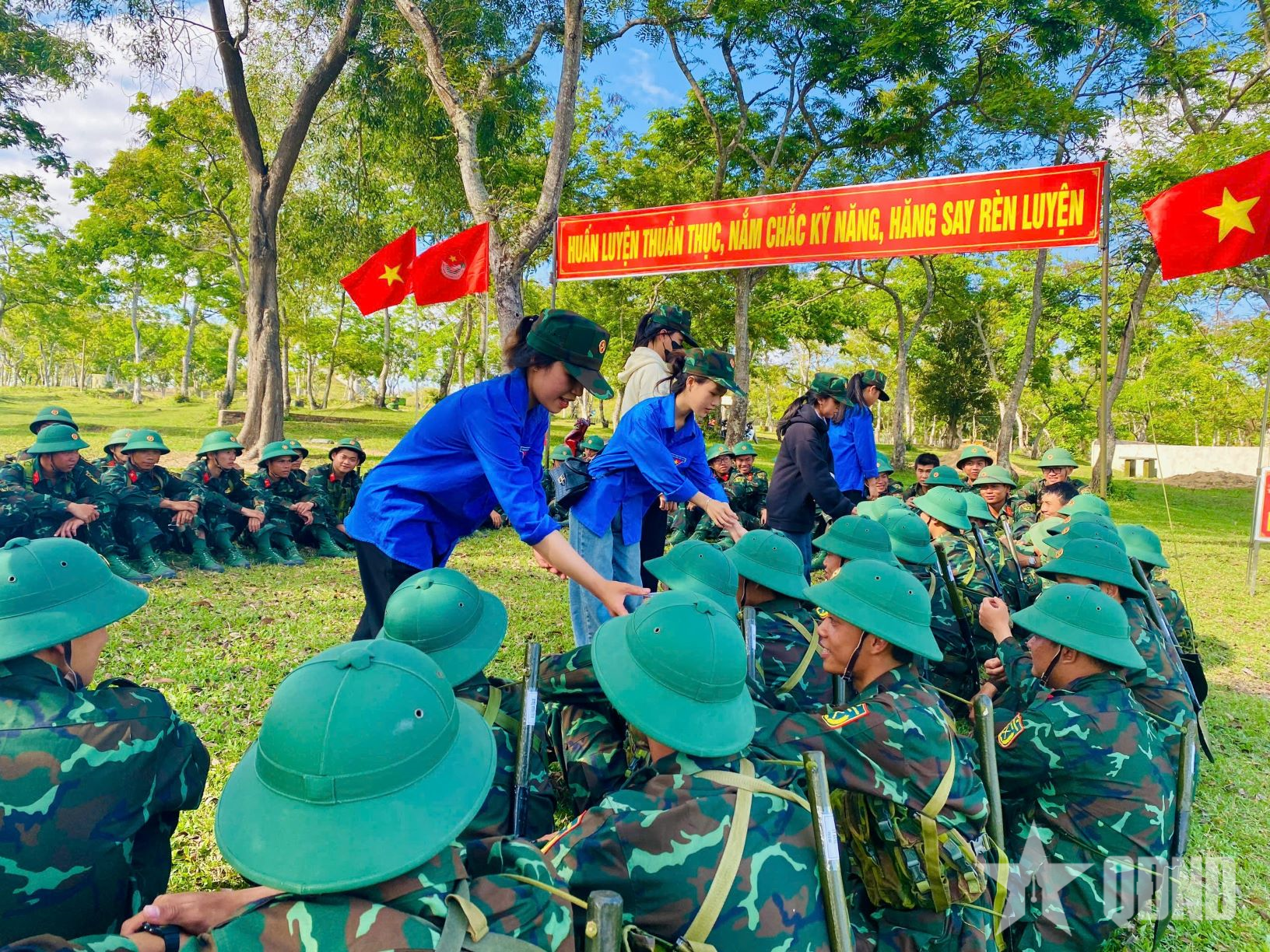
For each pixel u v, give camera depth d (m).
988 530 6.89
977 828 2.76
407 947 1.56
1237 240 7.92
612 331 31.36
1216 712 5.93
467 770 1.77
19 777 2.13
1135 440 37.69
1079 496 6.30
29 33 16.52
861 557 4.14
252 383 20.00
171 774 2.45
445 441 3.29
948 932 2.60
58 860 2.16
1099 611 3.32
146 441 8.44
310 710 1.63
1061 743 3.16
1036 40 17.53
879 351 44.97
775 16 18.72
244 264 31.80
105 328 55.19
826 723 2.71
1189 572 12.55
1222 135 17.55
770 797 2.19
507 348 3.28
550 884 1.95
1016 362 33.53
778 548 3.85
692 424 4.88
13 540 2.46
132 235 26.02
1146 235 19.70
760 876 2.06
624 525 4.76
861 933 2.61
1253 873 3.79
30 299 35.41
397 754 1.64
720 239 9.83
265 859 1.56
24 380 82.50
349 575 8.80
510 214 13.43
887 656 2.97
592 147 24.56
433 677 1.81
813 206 9.34
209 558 8.75
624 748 3.07
